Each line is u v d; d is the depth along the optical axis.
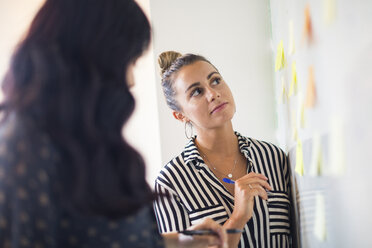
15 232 0.67
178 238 1.07
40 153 0.70
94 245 0.74
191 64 1.64
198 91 1.60
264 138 2.07
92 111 0.74
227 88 1.61
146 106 2.29
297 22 1.26
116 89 0.79
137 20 0.85
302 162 1.34
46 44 0.76
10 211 0.67
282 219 1.57
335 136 0.93
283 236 1.57
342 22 0.84
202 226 1.15
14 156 0.69
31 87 0.73
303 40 1.19
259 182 1.50
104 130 0.76
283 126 1.73
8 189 0.68
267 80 2.07
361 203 0.81
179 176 1.62
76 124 0.74
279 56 1.66
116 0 0.82
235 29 2.10
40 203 0.69
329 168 1.02
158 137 2.29
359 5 0.75
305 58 1.18
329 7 0.91
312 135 1.17
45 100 0.73
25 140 0.69
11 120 0.72
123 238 0.76
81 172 0.72
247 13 2.10
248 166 1.60
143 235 0.80
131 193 0.78
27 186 0.68
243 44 2.10
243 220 1.44
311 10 1.08
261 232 1.54
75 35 0.78
